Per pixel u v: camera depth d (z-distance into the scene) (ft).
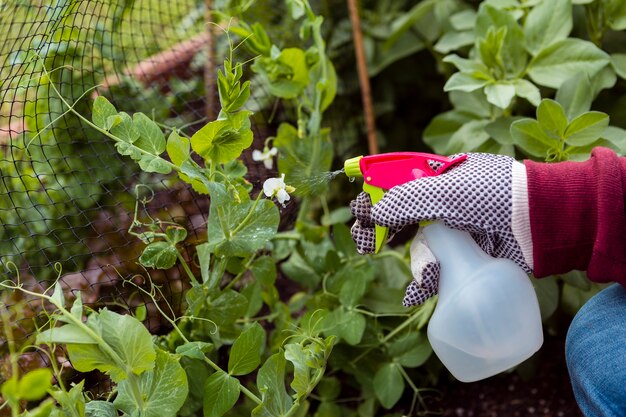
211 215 3.80
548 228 3.41
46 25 4.16
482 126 4.64
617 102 4.74
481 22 4.63
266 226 3.83
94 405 3.56
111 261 4.29
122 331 3.45
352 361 4.42
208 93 4.61
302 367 3.67
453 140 4.65
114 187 4.52
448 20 5.31
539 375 4.67
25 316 4.00
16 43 4.24
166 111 4.70
